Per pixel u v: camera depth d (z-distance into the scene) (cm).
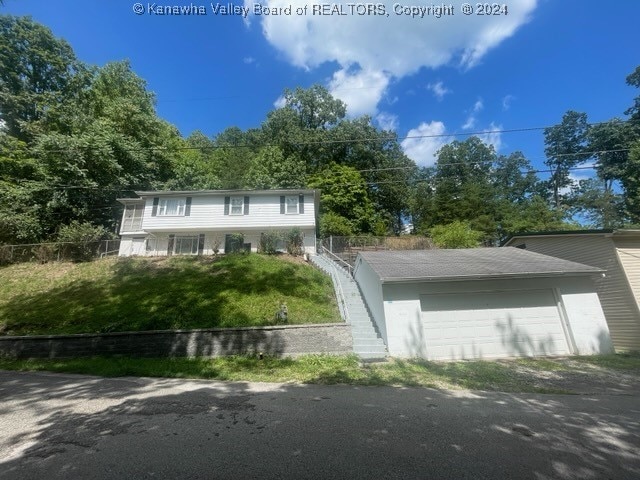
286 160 3378
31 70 2616
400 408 511
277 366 829
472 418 463
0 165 2097
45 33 2600
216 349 938
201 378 727
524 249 1390
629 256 1162
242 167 3625
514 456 343
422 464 325
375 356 924
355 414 481
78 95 2728
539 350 979
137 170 2598
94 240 1823
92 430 420
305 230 2225
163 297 1237
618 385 662
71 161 2144
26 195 1959
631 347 1082
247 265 1593
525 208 3588
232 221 2186
